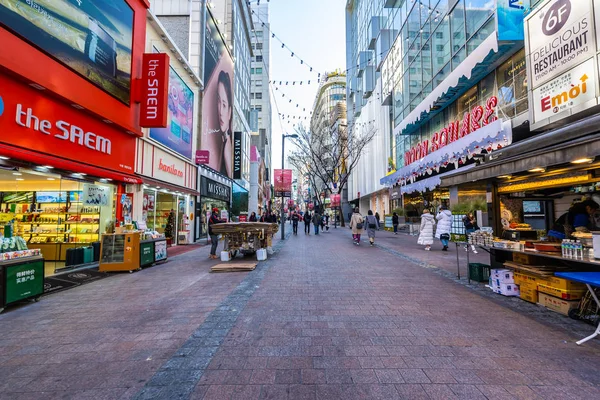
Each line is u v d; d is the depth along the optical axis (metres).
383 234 22.12
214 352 3.47
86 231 10.43
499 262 6.38
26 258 5.55
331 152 32.59
